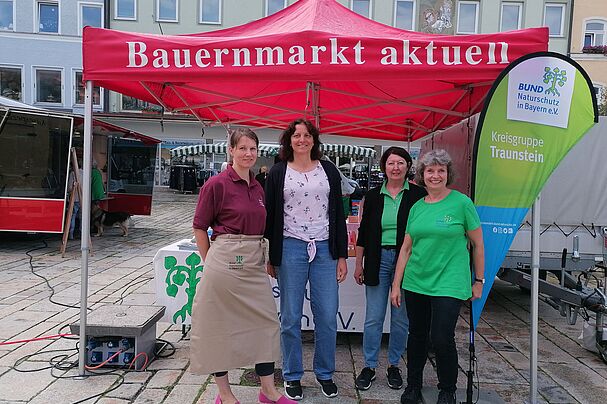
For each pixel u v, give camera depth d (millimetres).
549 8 20328
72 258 8203
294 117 6215
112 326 3506
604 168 5141
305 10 3902
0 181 8219
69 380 3434
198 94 4973
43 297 5672
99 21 20484
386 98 4914
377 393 3359
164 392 3285
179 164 25250
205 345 2793
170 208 17531
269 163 13625
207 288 2789
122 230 11359
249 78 3146
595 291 4188
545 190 5156
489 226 3072
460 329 4988
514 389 3506
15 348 4031
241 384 3439
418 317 3088
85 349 3559
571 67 3082
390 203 3332
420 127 6344
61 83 20406
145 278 6781
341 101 5547
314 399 3244
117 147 12438
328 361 3258
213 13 20656
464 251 2926
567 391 3486
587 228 5184
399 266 3145
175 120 18875
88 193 3510
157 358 3855
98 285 6328
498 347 4438
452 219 2889
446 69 3080
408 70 3088
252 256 2842
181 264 4188
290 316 3150
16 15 20000
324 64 3102
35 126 8320
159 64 3193
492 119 3023
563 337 4746
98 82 3797
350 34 3270
